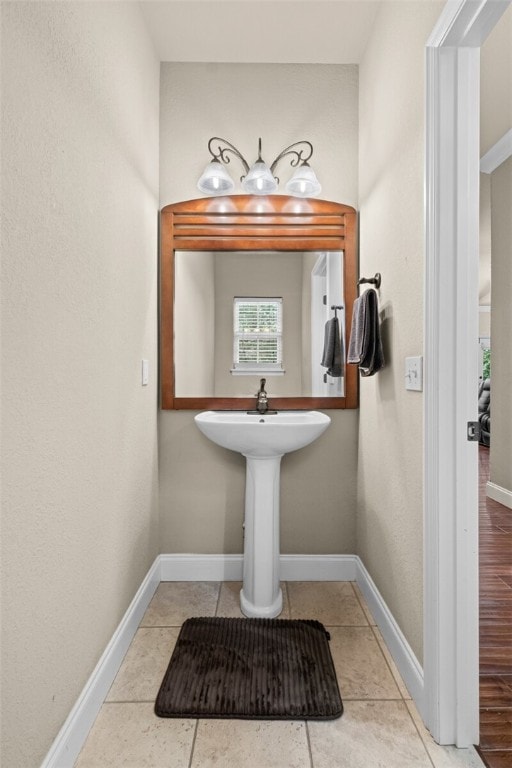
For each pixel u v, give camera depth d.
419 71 1.36
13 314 0.88
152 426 2.02
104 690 1.36
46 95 1.01
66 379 1.12
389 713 1.33
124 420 1.60
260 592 1.85
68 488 1.13
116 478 1.51
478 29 1.13
